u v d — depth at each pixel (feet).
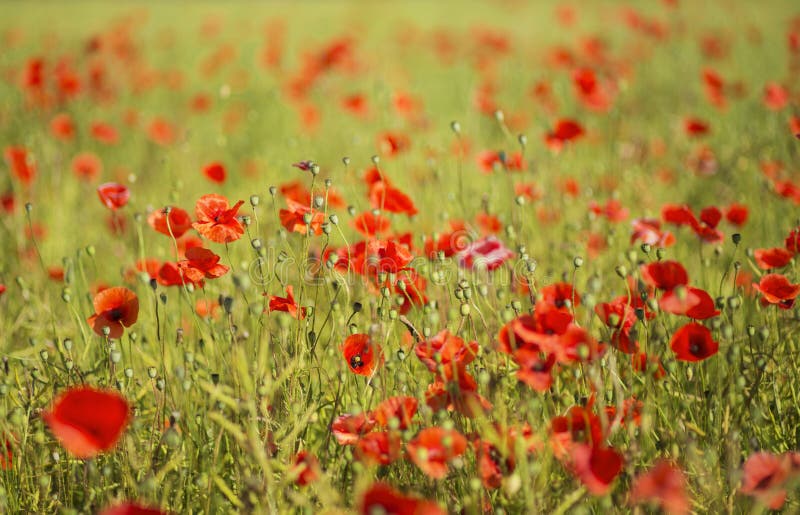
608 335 6.28
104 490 5.87
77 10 51.21
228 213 6.82
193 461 6.32
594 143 16.67
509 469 5.44
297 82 19.15
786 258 7.25
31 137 13.99
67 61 19.97
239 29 39.32
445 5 54.95
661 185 14.10
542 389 5.38
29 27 40.01
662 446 6.04
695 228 8.30
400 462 6.01
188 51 34.01
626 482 5.63
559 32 38.01
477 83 23.26
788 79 20.15
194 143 17.60
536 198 11.13
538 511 5.41
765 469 5.06
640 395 6.68
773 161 13.14
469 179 13.96
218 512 6.09
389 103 16.96
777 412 6.61
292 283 8.91
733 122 17.94
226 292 7.92
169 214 7.19
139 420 6.40
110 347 6.09
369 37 38.09
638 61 24.82
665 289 6.30
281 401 6.44
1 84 22.84
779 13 42.32
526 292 8.23
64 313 9.39
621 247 10.26
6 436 6.40
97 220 13.41
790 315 7.35
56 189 13.39
